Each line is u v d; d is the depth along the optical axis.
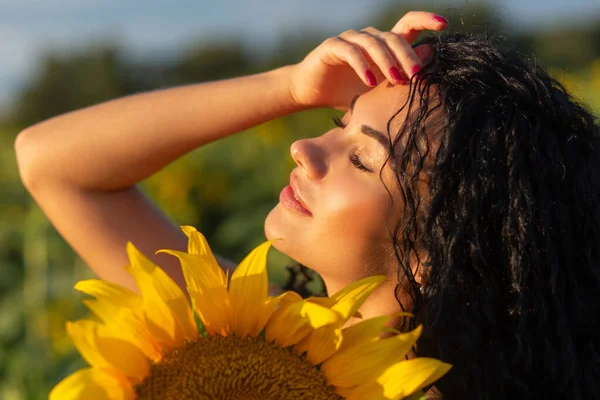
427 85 1.77
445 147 1.71
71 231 2.20
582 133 1.87
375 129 1.77
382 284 1.83
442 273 1.71
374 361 1.43
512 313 1.71
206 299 1.45
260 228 5.86
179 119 2.16
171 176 6.01
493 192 1.71
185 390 1.37
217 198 6.16
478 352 1.72
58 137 2.19
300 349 1.46
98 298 1.36
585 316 1.79
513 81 1.79
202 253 1.50
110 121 2.19
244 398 1.40
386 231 1.77
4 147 7.50
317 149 1.80
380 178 1.75
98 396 1.29
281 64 13.63
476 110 1.75
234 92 2.16
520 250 1.70
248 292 1.47
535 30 13.59
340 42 1.93
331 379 1.44
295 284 2.30
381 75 1.98
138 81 25.86
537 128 1.77
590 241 1.81
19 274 5.49
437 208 1.71
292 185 1.84
